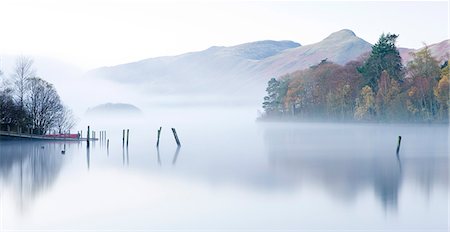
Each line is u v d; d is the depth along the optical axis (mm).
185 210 33250
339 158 67125
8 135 97062
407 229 28719
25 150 83000
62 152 76312
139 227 29234
